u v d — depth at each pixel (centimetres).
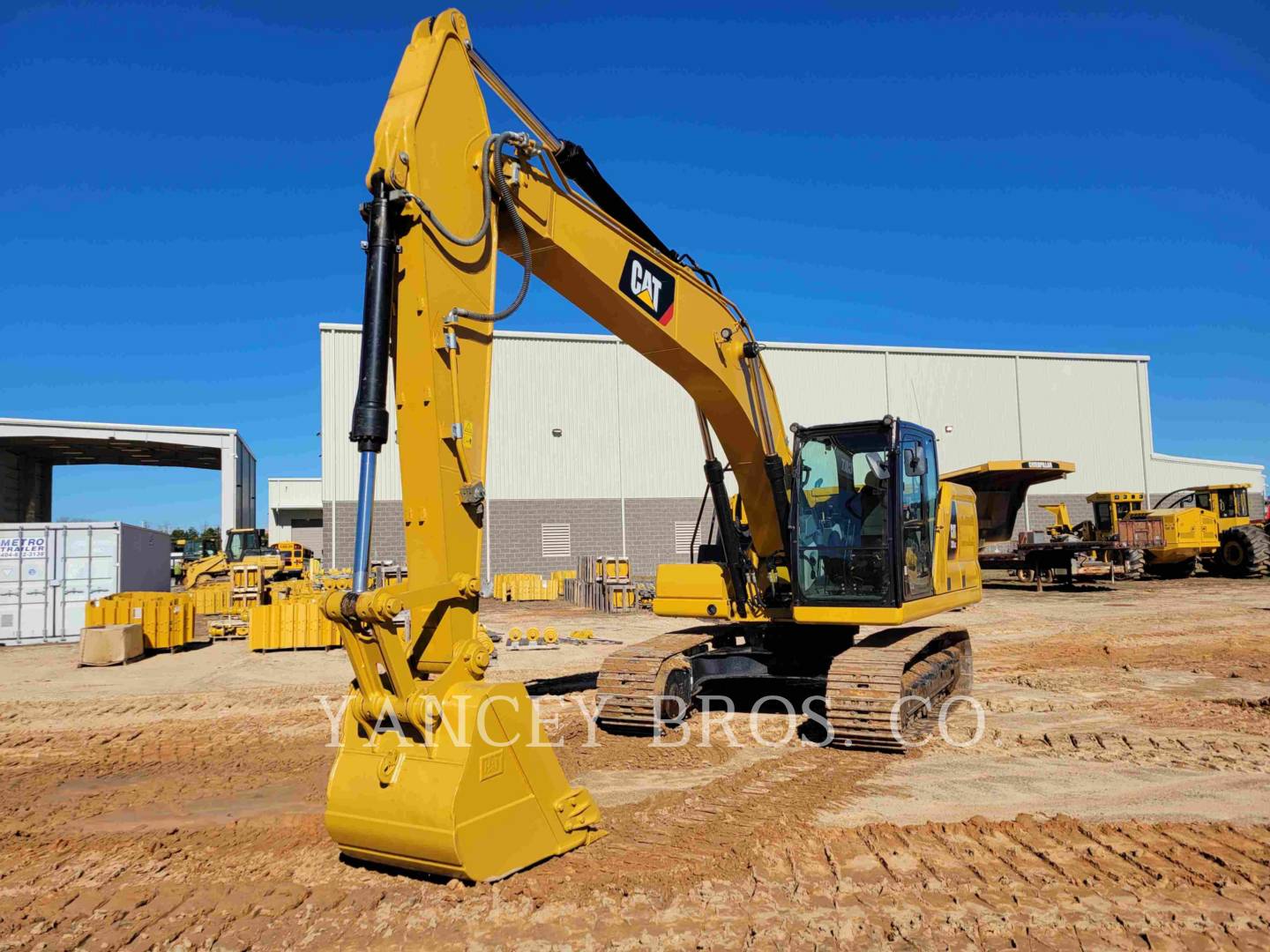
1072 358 3916
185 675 1416
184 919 459
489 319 562
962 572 1027
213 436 3975
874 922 443
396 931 436
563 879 491
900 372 3688
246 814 647
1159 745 816
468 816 466
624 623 2092
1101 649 1529
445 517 520
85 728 988
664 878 495
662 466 3416
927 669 880
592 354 3384
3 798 706
